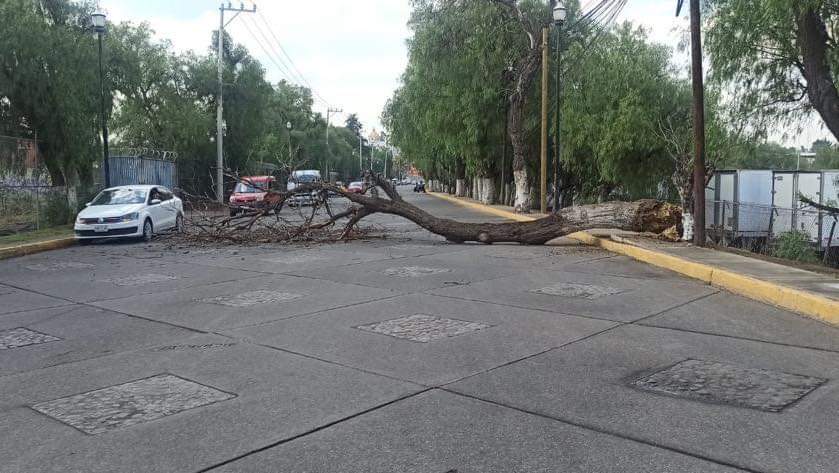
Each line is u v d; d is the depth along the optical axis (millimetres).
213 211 34594
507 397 4953
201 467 3828
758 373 5473
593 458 3857
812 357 5969
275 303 8914
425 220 17438
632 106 26797
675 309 8273
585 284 10352
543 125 26750
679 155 20172
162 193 20906
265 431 4348
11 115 23109
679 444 4035
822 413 4512
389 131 60750
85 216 18156
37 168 22531
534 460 3846
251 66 40250
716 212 22656
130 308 8773
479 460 3857
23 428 4484
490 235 16984
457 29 30734
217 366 5902
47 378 5652
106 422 4562
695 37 14102
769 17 15383
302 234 18391
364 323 7598
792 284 8891
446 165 63219
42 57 22250
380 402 4879
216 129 39219
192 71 37969
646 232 16266
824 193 22062
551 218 16641
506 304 8711
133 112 36094
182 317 8094
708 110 20547
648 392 5023
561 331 7094
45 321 8094
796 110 18672
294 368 5805
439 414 4613
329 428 4383
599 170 31625
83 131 24031
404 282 10672
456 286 10242
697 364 5770
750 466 3719
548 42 29641
